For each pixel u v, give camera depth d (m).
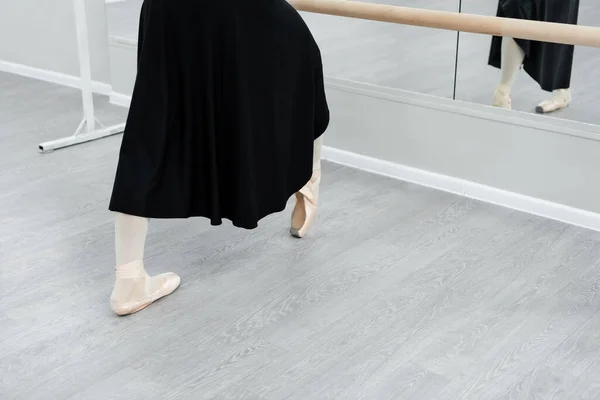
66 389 2.00
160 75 2.19
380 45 3.28
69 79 4.73
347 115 3.52
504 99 3.04
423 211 3.09
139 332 2.27
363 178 3.42
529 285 2.53
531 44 2.89
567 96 2.88
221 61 2.23
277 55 2.33
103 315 2.35
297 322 2.32
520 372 2.08
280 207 2.49
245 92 2.26
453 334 2.26
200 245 2.81
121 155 2.24
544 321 2.32
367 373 2.08
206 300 2.44
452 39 3.08
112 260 2.69
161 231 2.91
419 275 2.59
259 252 2.76
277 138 2.41
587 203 2.96
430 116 3.26
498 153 3.12
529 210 3.09
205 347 2.19
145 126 2.22
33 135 3.91
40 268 2.62
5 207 3.08
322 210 3.09
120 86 4.40
